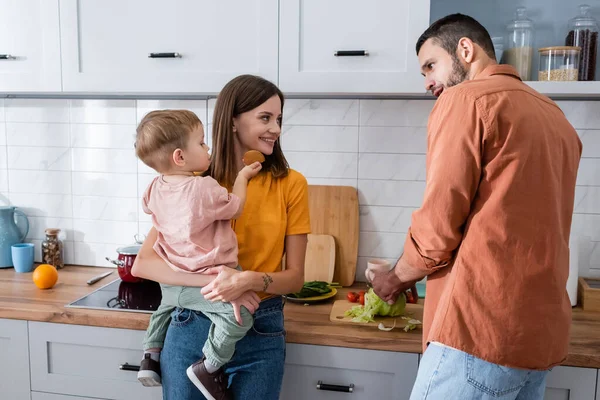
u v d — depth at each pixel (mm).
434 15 2215
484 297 1339
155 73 2066
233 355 1614
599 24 2113
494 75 1456
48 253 2525
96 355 1944
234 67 2018
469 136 1330
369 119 2338
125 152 2510
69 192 2582
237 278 1521
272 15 1971
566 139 1430
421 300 2148
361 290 2309
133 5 2055
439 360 1380
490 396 1349
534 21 2166
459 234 1386
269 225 1660
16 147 2600
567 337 1430
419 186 2340
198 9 2018
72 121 2535
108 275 2439
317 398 1822
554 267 1355
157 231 1691
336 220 2377
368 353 1768
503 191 1322
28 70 2156
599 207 2238
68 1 2086
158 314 1741
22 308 1968
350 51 1926
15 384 2016
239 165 1726
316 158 2389
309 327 1842
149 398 1934
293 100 2369
